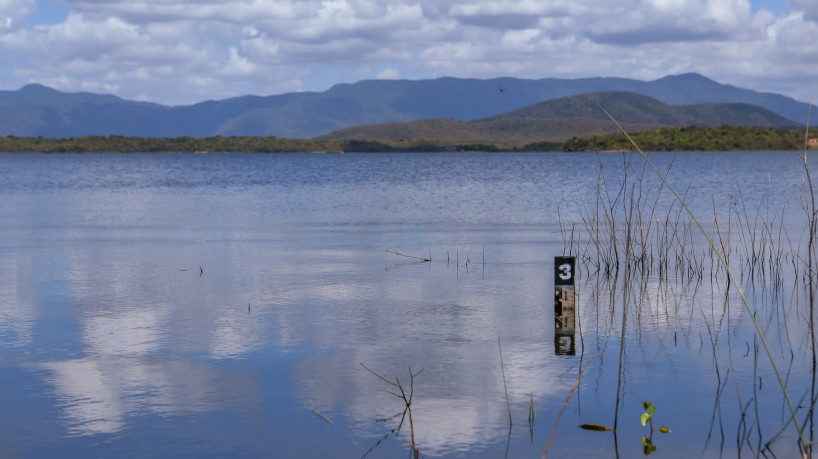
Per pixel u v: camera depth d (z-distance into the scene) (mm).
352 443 9711
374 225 37906
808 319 16359
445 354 13648
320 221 40281
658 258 25703
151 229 36125
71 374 12508
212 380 12180
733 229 33844
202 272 22859
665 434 9969
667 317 16641
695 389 11656
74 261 25156
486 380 12156
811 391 11523
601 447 9578
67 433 10000
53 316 16766
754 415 10602
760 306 17781
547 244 29453
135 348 14109
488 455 9375
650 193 60688
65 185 85625
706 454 9352
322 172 128375
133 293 19484
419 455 9367
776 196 55688
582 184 76375
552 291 19672
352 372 12586
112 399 11297
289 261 25141
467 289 19953
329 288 20156
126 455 9312
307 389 11727
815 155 167125
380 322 16156
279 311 17266
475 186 75188
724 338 14680
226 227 37125
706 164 138875
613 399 11250
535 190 67188
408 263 24609
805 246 27688
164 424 10312
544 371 12609
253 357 13492
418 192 66750
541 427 10234
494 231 34469
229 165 183000
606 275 22562
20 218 42531
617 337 14812
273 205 52500
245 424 10312
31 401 11211
